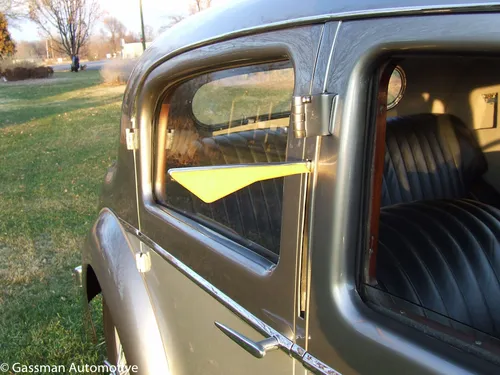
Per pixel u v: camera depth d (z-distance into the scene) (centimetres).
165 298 188
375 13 106
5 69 2870
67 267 476
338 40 112
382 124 114
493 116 255
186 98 186
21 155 1027
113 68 2422
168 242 182
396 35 102
